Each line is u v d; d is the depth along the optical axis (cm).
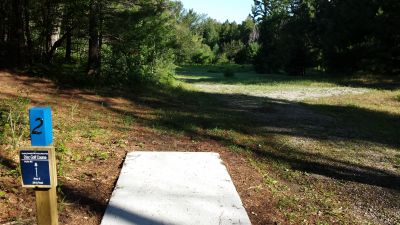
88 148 576
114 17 1338
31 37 1465
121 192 426
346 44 3003
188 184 461
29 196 389
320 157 681
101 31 1341
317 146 762
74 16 1297
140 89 1377
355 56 2903
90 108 907
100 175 479
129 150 599
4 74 1169
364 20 2800
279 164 616
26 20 1312
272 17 6244
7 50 1292
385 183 561
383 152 743
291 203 445
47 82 1171
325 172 597
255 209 419
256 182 505
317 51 3903
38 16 1366
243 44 8469
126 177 472
